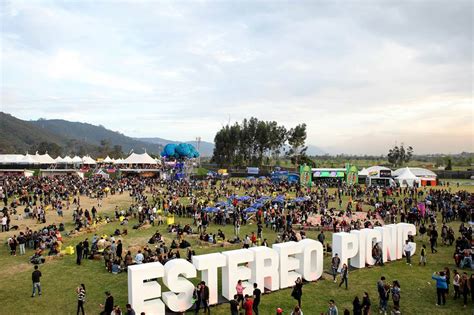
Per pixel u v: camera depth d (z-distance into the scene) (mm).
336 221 35594
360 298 19578
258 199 51875
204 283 17938
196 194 63406
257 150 131125
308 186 75625
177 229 34781
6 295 20062
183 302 17797
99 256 26781
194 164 118500
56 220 41469
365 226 33000
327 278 22672
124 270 23953
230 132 128250
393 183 77188
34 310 18188
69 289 20922
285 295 20016
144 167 102562
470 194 56938
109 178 86062
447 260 26359
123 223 39438
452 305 18812
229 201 50625
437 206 49125
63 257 27375
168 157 98625
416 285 21547
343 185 75000
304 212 40719
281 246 21125
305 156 119938
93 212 41719
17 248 29766
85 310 18141
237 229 35344
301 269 22016
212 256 18938
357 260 24750
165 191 68062
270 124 128375
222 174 92375
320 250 22359
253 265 20141
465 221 40500
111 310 16500
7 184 63125
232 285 19297
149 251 25328
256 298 16844
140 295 16922
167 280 17375
